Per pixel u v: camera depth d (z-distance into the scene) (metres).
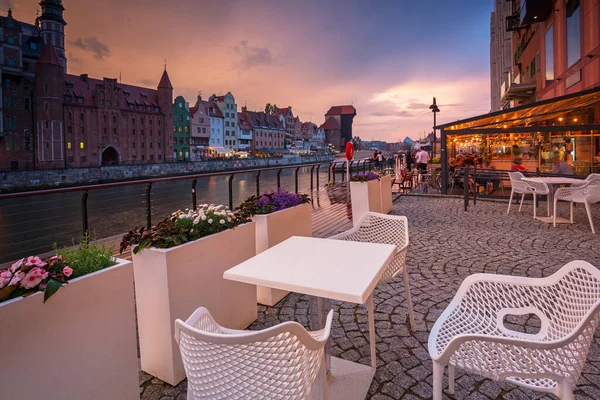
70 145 67.62
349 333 3.42
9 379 1.65
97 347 2.03
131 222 20.86
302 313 3.89
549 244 6.40
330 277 2.17
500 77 45.91
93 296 2.00
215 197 30.06
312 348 1.57
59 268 1.91
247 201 4.30
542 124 12.93
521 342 1.61
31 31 74.12
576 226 7.84
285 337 1.44
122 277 2.17
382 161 24.39
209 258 3.05
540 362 1.64
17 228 21.78
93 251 2.17
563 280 2.18
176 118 86.88
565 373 1.62
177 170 74.38
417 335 3.35
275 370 1.46
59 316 1.84
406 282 3.43
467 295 2.43
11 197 3.99
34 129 64.88
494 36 54.00
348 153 11.37
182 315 2.77
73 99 68.56
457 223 8.49
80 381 1.95
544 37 21.06
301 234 4.99
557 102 11.73
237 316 3.42
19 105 63.31
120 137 74.44
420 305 3.97
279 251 2.76
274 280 2.13
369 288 2.02
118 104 73.81
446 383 2.65
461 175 14.02
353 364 2.89
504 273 4.94
